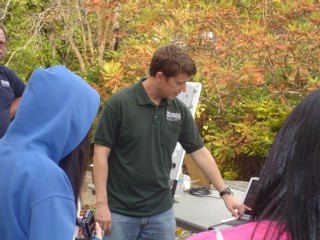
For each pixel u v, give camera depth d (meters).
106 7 5.68
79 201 1.74
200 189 3.20
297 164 0.90
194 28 4.78
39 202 1.30
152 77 2.45
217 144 5.12
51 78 1.43
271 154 0.98
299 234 0.88
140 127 2.45
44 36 7.67
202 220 2.67
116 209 2.49
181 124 2.61
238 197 3.13
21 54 7.10
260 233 0.94
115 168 2.51
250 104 5.14
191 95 3.08
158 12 5.31
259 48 4.43
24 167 1.33
